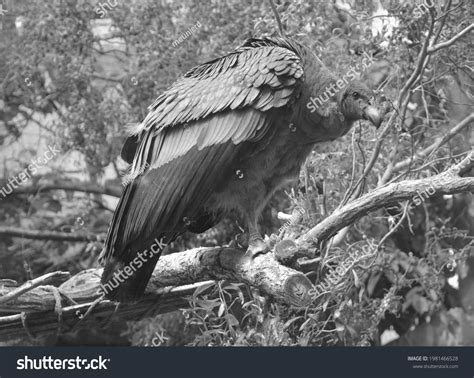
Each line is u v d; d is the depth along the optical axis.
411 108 14.27
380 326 14.70
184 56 14.54
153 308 10.47
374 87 12.96
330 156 12.56
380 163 12.47
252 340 10.18
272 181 9.45
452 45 12.12
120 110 15.07
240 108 8.79
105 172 17.16
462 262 13.66
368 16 12.72
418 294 14.25
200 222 9.81
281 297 8.59
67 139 15.55
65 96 15.87
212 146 8.79
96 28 17.03
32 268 16.44
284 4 13.59
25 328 10.05
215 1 14.38
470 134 13.73
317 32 13.03
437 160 11.80
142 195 9.05
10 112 16.44
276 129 8.88
